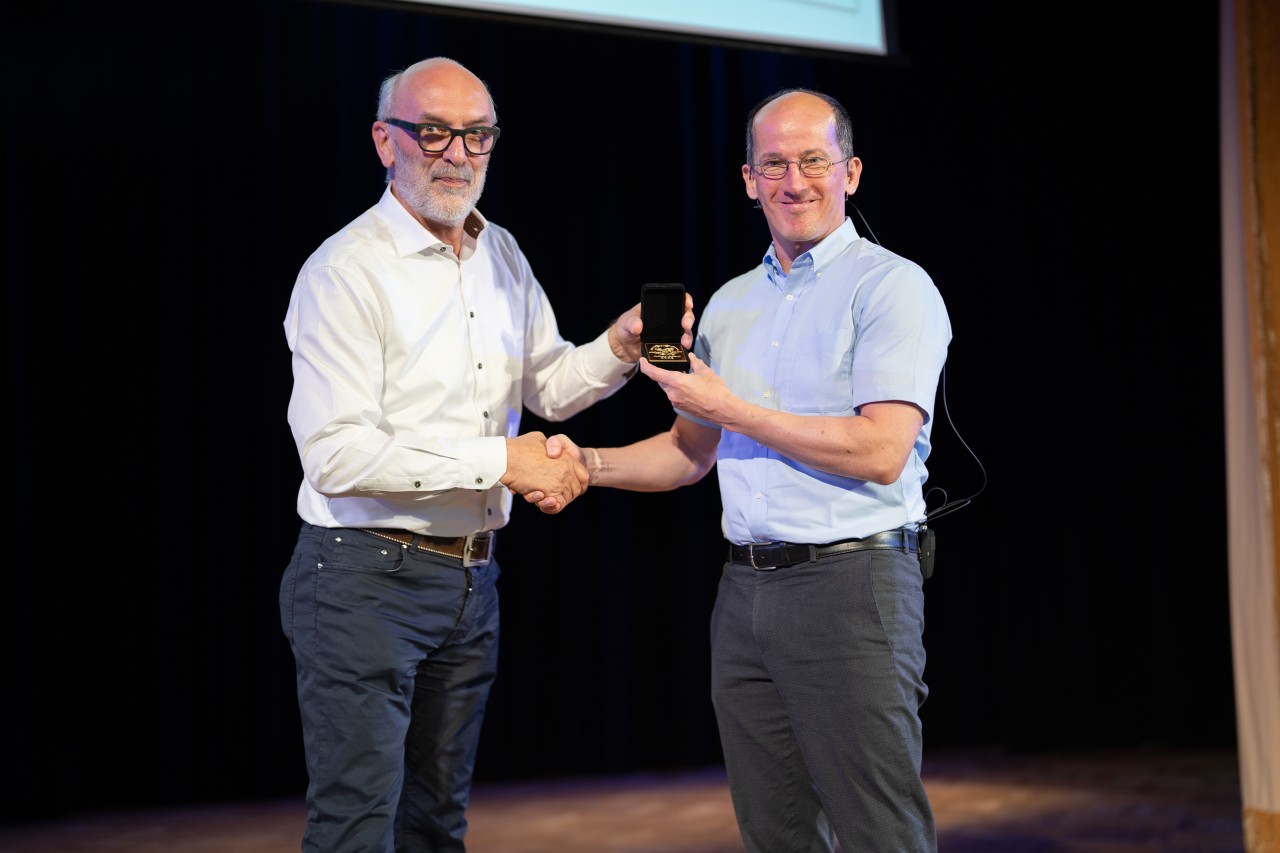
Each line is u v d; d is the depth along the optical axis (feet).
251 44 13.93
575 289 15.03
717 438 7.27
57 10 13.32
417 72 6.71
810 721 6.20
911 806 6.12
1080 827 11.77
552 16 10.63
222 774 13.66
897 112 16.33
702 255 15.64
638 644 15.58
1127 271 16.69
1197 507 16.76
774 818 6.60
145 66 13.62
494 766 14.84
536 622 15.14
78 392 13.21
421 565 6.57
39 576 13.02
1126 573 16.69
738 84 15.85
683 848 11.29
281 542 13.89
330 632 6.45
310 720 6.50
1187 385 16.74
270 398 13.85
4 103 12.91
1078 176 16.61
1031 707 16.29
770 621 6.32
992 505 16.48
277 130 13.94
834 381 6.34
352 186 14.17
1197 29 16.57
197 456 13.69
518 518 15.11
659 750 15.55
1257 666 10.11
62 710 13.07
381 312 6.55
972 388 16.39
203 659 13.62
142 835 12.10
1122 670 16.71
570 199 15.11
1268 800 10.02
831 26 11.85
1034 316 16.52
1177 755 16.01
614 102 15.31
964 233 16.40
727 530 6.68
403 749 6.63
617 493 15.35
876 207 16.10
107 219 13.43
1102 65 16.60
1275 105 9.98
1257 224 10.02
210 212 13.75
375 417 6.45
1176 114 16.58
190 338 13.69
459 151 6.59
